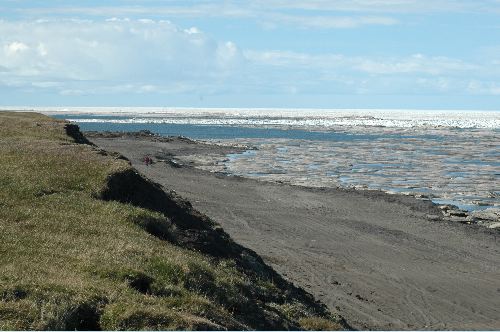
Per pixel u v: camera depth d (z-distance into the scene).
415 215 51.38
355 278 33.25
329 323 21.66
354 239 42.50
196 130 179.50
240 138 141.75
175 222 28.00
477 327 26.62
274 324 19.09
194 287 18.08
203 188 59.34
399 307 29.02
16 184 26.06
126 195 28.55
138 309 14.22
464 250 41.25
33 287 14.38
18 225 20.59
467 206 57.47
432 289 32.28
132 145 100.38
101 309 14.32
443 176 76.75
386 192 61.97
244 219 46.53
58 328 13.05
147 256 19.02
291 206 53.16
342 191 61.94
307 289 30.03
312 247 39.53
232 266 24.66
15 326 12.66
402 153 106.62
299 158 95.19
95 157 32.81
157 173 66.94
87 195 26.64
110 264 17.33
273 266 33.84
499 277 35.38
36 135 43.94
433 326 26.45
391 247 40.94
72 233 20.62
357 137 149.88
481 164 90.75
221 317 16.33
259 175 74.06
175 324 14.05
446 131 180.00
